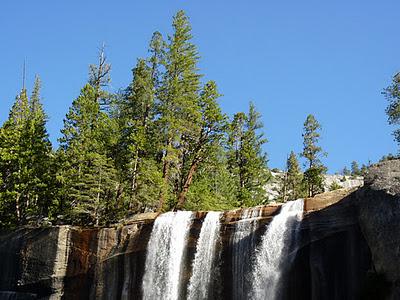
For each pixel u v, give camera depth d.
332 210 39.53
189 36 67.19
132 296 46.53
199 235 45.47
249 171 74.12
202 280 44.28
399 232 32.25
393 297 32.38
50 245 49.38
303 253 40.00
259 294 41.19
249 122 77.44
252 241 42.62
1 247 51.94
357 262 37.31
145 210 59.91
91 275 48.22
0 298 50.28
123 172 58.34
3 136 60.69
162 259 46.31
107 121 60.97
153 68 66.88
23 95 78.81
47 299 48.56
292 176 87.94
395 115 59.47
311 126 84.25
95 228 49.22
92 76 66.31
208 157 65.38
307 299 39.25
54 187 58.19
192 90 65.25
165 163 60.75
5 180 59.66
